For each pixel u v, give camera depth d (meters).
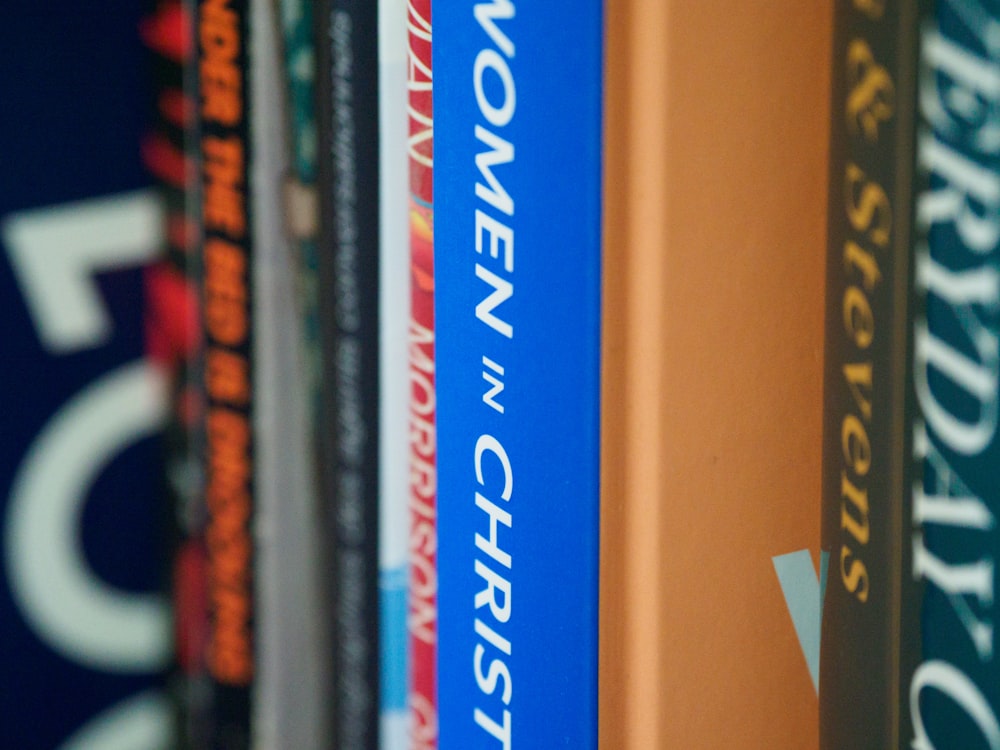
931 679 0.26
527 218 0.30
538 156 0.29
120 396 0.51
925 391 0.26
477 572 0.32
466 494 0.32
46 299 0.50
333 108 0.41
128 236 0.50
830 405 0.29
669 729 0.29
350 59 0.40
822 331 0.32
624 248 0.29
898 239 0.27
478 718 0.32
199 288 0.47
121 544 0.52
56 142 0.50
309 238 0.43
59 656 0.52
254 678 0.47
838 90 0.29
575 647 0.29
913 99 0.26
